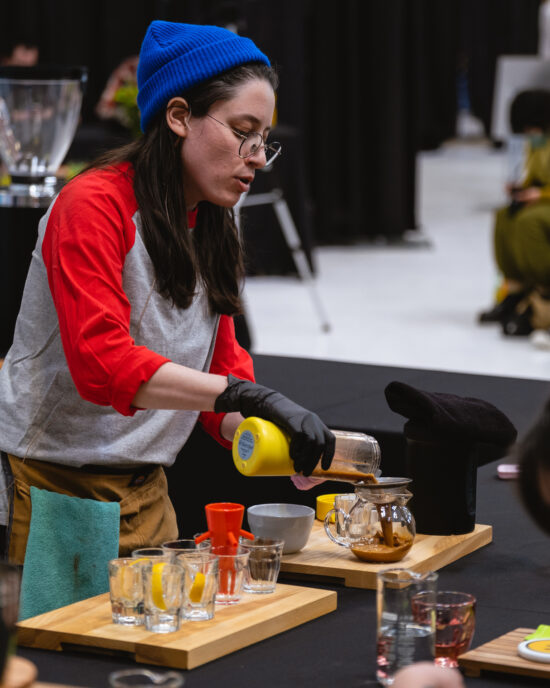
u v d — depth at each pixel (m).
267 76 2.17
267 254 9.63
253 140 2.17
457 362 6.83
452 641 1.73
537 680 1.68
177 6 7.74
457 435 2.24
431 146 18.30
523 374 6.51
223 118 2.13
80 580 2.23
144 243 2.17
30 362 2.28
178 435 2.38
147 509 2.37
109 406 2.26
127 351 2.01
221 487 3.10
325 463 2.03
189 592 1.84
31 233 3.63
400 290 9.34
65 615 1.88
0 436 2.31
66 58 10.75
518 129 7.55
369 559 2.13
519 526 2.44
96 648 1.78
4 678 1.28
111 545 2.22
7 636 1.28
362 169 11.61
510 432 2.31
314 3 11.05
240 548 1.98
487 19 17.33
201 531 3.14
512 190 7.58
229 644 1.79
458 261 10.71
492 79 17.66
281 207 7.77
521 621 1.91
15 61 9.20
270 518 2.17
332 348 7.24
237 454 2.05
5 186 3.74
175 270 2.19
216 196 2.19
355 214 11.59
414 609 1.67
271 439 1.99
